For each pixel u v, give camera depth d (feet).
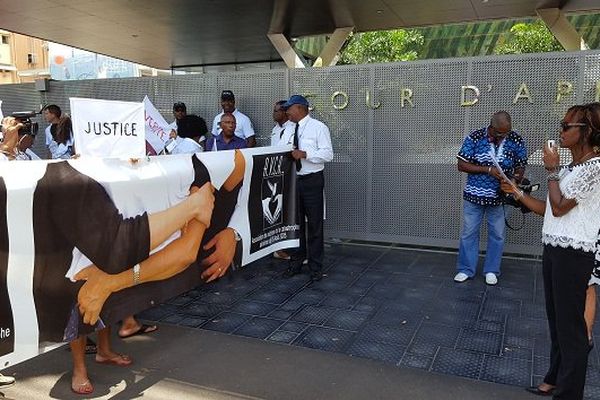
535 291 17.28
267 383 11.48
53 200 9.21
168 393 11.11
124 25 35.29
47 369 12.19
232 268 14.60
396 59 62.44
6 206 8.50
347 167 23.26
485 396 10.82
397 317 15.23
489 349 13.07
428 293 17.24
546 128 19.94
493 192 17.44
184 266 12.55
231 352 13.06
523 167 17.37
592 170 9.00
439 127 21.61
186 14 32.24
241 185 14.75
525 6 29.78
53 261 9.30
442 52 62.39
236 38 40.73
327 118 23.43
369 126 22.71
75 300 9.77
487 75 20.58
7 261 8.59
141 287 11.30
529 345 13.28
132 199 10.82
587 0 28.27
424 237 22.36
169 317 15.37
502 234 17.97
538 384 11.26
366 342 13.56
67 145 20.30
